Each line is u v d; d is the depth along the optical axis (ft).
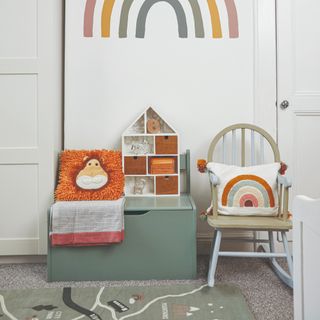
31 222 5.26
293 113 6.05
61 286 4.53
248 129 6.07
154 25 6.13
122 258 4.76
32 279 4.77
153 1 6.10
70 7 6.09
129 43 6.12
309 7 6.06
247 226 4.29
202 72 6.13
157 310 3.80
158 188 5.82
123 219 4.72
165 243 4.77
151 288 4.39
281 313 3.79
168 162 5.86
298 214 2.46
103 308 3.85
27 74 5.28
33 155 5.26
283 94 6.03
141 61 6.12
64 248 4.70
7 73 5.26
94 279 4.74
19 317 3.65
